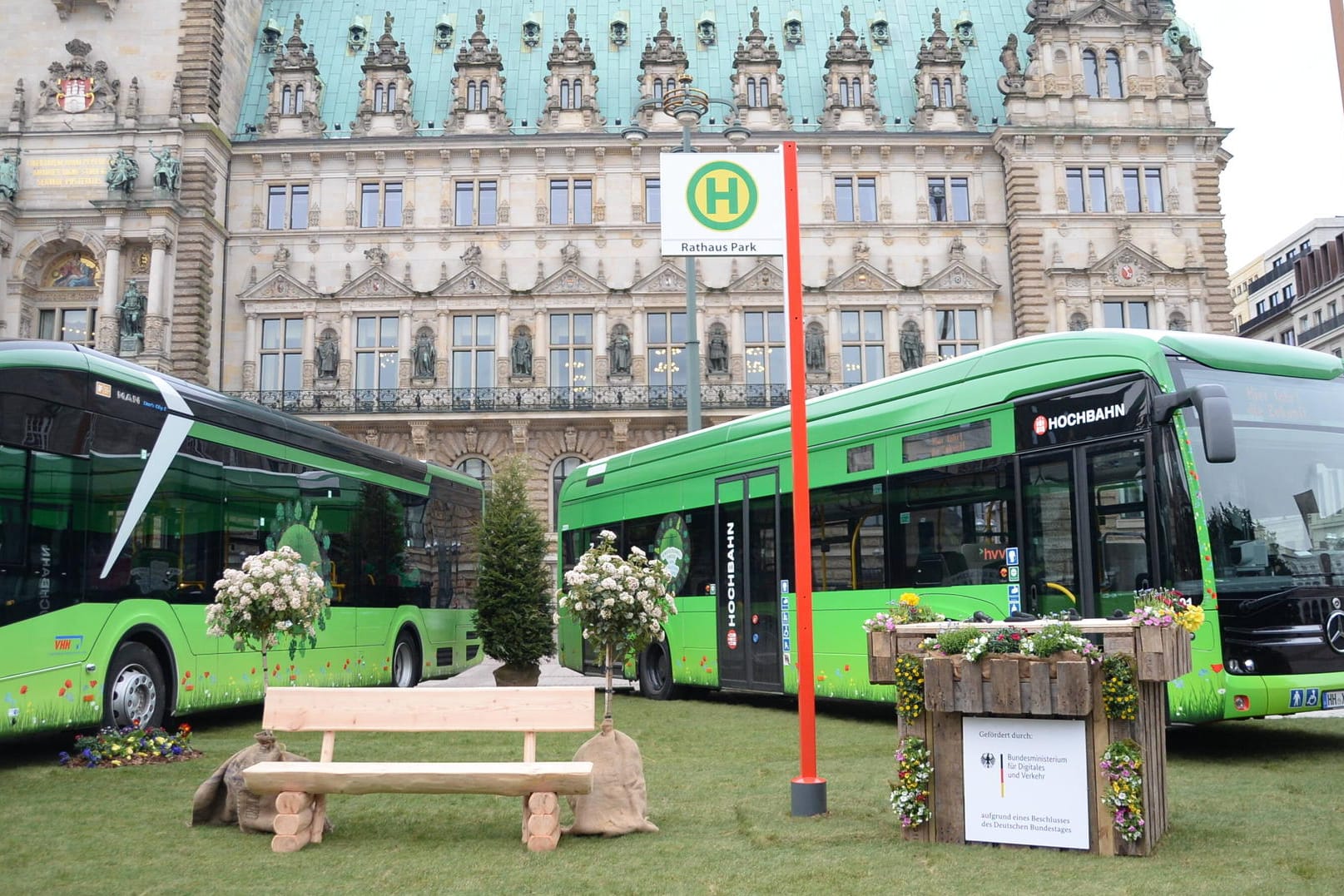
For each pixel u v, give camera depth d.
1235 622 11.79
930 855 7.75
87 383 13.56
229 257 51.59
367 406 50.09
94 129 49.72
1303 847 7.90
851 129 52.59
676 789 10.77
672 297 51.00
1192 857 7.60
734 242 10.29
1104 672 7.68
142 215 48.59
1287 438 12.61
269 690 8.98
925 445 15.44
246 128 53.25
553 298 50.97
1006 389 14.19
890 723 16.53
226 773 9.20
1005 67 53.81
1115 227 51.12
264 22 57.22
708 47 56.81
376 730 8.84
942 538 15.00
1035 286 50.53
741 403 50.34
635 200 52.00
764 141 51.97
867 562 16.27
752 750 13.64
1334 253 89.00
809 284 51.28
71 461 13.21
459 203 52.31
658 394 50.41
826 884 7.07
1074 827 7.79
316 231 51.59
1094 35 52.66
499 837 8.73
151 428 14.69
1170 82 52.44
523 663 23.48
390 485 21.23
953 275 51.16
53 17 51.12
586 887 7.14
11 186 48.78
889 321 51.09
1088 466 12.99
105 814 9.75
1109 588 12.59
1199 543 11.83
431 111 54.09
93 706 13.34
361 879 7.40
